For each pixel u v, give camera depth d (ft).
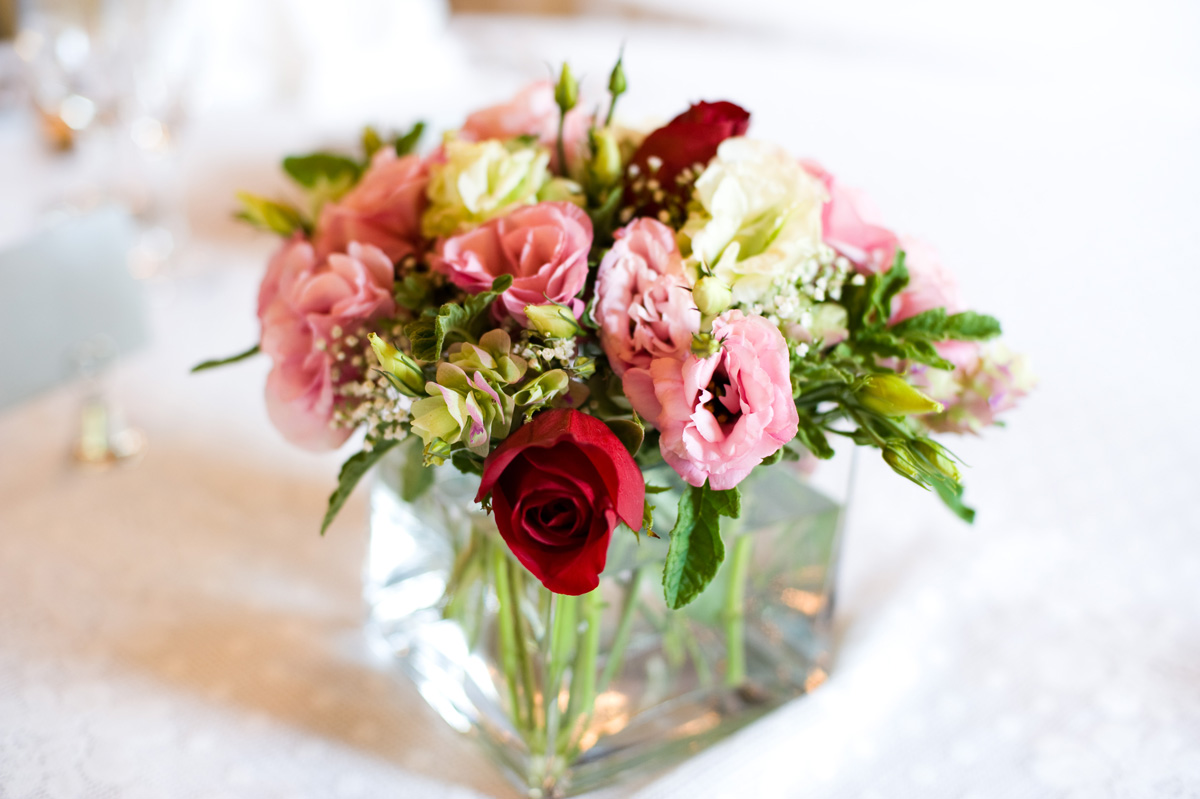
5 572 2.32
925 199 3.90
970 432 1.97
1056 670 2.21
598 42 4.97
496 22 5.32
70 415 2.75
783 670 2.18
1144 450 2.79
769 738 2.08
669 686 2.07
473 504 1.94
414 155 2.06
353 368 1.97
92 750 2.01
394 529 2.14
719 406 1.75
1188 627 2.31
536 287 1.79
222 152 4.10
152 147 3.57
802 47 5.55
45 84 3.33
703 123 1.90
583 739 2.00
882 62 5.22
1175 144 4.32
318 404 1.93
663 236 1.80
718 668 2.11
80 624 2.24
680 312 1.72
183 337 3.11
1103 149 4.31
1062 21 5.08
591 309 1.78
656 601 1.98
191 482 2.59
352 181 2.24
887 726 2.11
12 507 2.48
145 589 2.32
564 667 1.92
